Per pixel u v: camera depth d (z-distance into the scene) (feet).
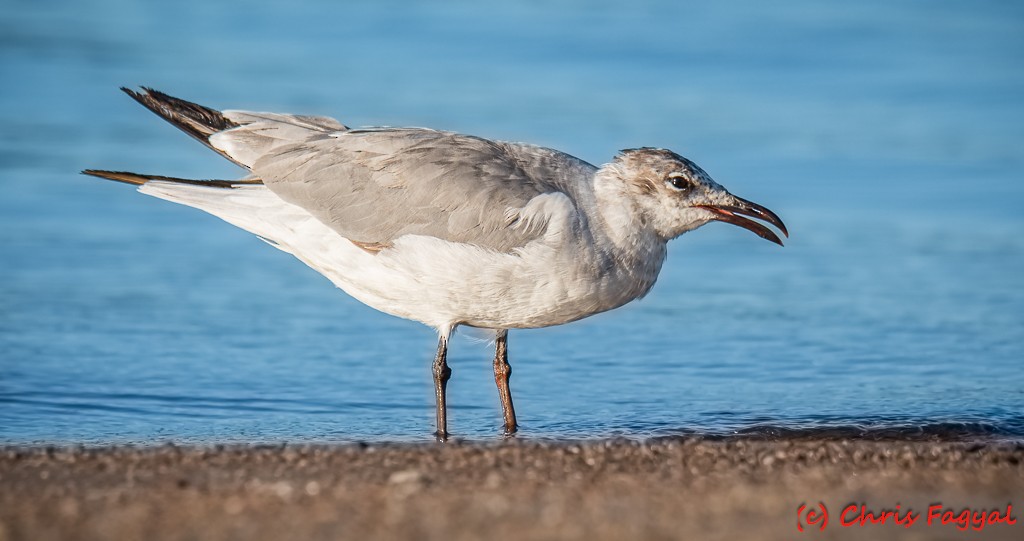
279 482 33.55
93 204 73.77
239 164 44.88
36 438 42.37
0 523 30.25
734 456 36.99
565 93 96.84
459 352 55.31
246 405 47.34
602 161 81.20
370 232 42.27
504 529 29.63
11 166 77.87
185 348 54.29
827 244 72.08
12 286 61.36
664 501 32.04
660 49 109.29
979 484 34.58
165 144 83.41
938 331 58.13
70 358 52.31
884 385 50.55
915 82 103.76
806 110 95.86
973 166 85.05
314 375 51.47
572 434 43.91
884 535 30.17
